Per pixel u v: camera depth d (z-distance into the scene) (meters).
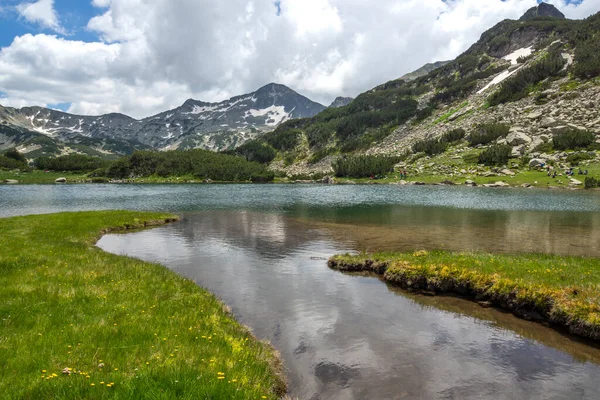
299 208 58.53
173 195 92.94
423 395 8.62
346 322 13.28
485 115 177.88
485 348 11.29
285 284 18.30
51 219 39.84
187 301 14.25
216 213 52.22
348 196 83.25
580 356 10.88
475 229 35.03
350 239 30.75
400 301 15.80
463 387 9.00
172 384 6.74
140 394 6.33
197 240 31.25
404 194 84.12
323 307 14.90
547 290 14.29
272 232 35.00
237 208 59.50
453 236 31.27
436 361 10.35
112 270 18.36
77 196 90.06
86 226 36.19
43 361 8.09
